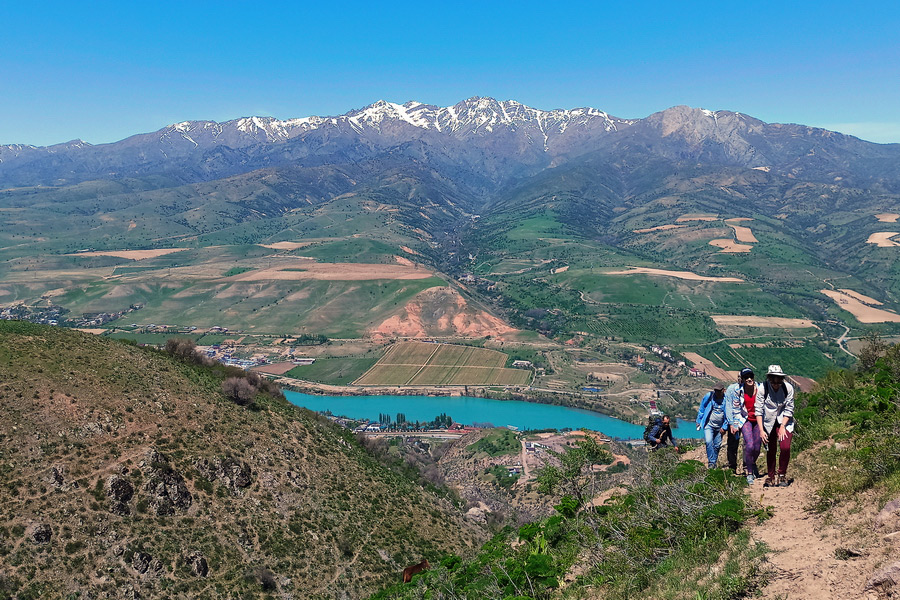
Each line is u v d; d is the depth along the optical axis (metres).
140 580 41.97
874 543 9.31
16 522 40.81
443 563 21.77
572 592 14.09
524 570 15.80
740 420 15.05
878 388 19.23
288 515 53.41
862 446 13.91
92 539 42.44
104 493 45.28
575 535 16.86
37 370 53.50
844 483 12.07
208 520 48.78
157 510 46.75
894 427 13.87
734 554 11.23
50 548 40.53
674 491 14.59
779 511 12.35
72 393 52.34
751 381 14.88
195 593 42.91
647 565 13.27
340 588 48.16
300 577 47.91
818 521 11.18
